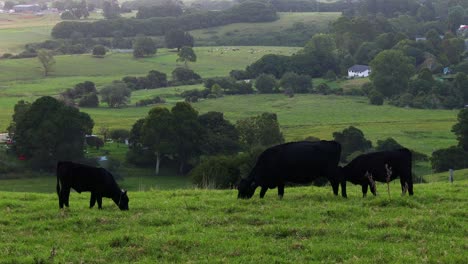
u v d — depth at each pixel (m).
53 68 179.25
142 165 77.38
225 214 16.61
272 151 18.92
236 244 13.52
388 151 19.06
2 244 13.85
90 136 86.56
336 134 85.62
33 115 74.56
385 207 16.98
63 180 17.75
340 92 144.88
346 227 14.73
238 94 145.62
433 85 137.00
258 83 146.62
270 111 124.62
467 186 22.45
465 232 14.41
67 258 12.81
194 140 75.56
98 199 18.00
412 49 177.75
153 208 17.98
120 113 122.69
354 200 18.12
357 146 83.25
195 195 21.38
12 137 80.75
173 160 77.38
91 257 12.88
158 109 75.56
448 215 15.91
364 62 183.38
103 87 139.50
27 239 14.39
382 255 12.56
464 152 69.19
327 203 17.61
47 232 15.09
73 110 75.81
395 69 140.25
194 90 142.62
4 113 115.25
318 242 13.65
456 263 12.12
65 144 73.75
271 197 19.31
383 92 139.38
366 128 104.75
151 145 74.75
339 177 18.73
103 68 181.75
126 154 78.88
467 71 165.12
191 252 13.12
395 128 104.12
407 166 18.89
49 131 72.62
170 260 12.74
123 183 66.69
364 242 13.55
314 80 162.75
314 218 15.72
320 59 168.88
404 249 13.02
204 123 83.19
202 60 195.75
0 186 62.91
